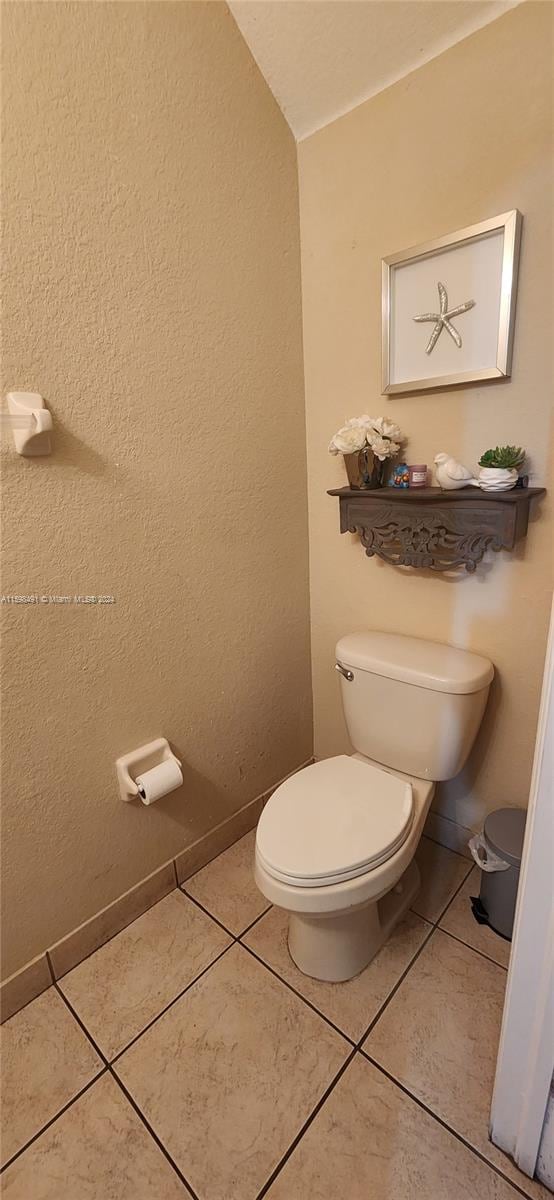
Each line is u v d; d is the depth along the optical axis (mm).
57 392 976
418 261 1192
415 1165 888
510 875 1221
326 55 1162
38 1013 1160
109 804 1249
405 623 1470
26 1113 989
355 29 1101
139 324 1086
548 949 705
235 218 1242
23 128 856
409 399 1305
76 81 912
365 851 1027
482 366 1146
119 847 1300
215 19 1116
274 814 1145
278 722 1703
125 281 1046
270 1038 1092
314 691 1822
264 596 1541
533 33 958
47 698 1074
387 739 1348
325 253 1384
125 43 972
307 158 1357
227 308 1265
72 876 1211
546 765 653
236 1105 984
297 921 1221
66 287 956
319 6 1080
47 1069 1057
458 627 1353
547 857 679
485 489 1122
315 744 1885
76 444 1021
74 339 984
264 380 1402
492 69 1017
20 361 916
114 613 1157
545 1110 790
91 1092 1016
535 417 1113
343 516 1417
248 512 1432
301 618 1703
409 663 1274
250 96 1225
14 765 1051
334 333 1423
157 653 1270
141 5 985
